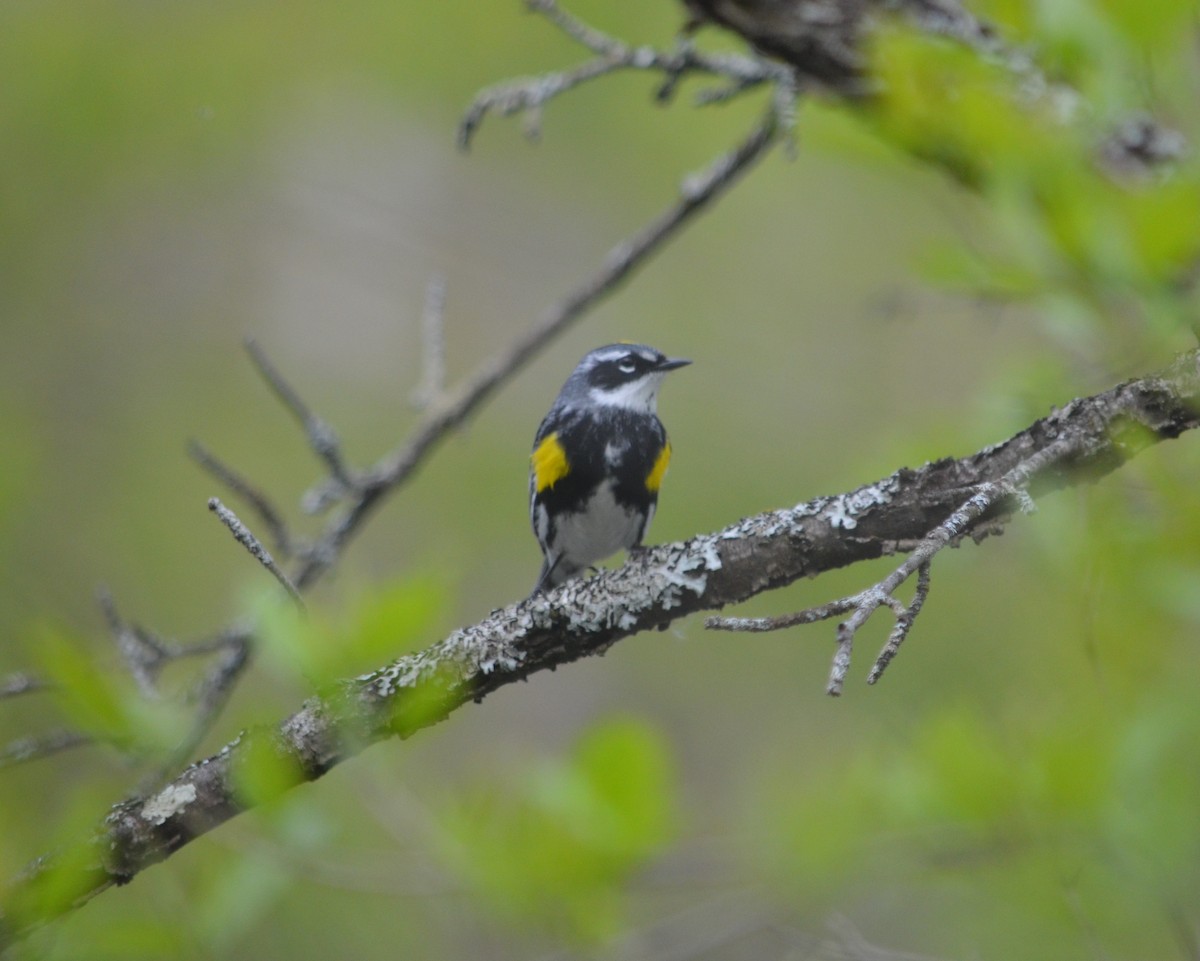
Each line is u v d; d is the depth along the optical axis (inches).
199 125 689.0
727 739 657.0
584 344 719.1
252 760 258.8
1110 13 240.8
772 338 679.1
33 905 254.4
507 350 431.2
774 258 686.5
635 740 322.0
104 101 674.8
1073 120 254.1
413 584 285.3
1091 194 236.8
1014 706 351.6
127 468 684.1
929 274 274.2
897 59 274.1
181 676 548.4
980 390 366.0
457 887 342.3
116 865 258.8
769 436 665.0
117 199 709.9
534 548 697.6
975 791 304.7
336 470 412.5
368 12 666.8
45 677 301.0
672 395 676.1
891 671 567.5
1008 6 271.9
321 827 320.5
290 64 677.9
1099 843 301.6
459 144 367.9
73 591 634.8
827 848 335.3
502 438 715.4
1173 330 231.1
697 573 260.1
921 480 245.4
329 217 723.4
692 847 366.0
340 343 740.7
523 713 708.0
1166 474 290.5
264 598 277.1
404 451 421.4
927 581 201.0
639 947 357.1
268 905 323.3
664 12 578.2
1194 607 283.0
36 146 681.6
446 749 692.1
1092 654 299.3
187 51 677.3
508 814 328.5
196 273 726.5
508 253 732.0
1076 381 290.2
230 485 362.6
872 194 613.3
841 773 351.9
